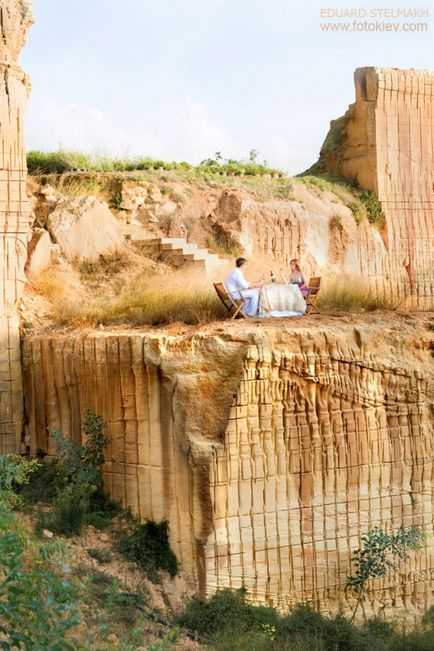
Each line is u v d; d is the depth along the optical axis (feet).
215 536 51.08
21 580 33.12
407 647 51.34
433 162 87.51
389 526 56.18
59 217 69.62
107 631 42.22
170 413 52.60
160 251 72.28
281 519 52.85
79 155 82.23
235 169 87.97
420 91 86.69
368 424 55.72
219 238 79.25
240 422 51.93
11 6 59.67
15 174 59.26
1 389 58.29
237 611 50.03
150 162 84.69
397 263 85.76
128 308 60.08
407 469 56.95
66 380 56.80
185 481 51.96
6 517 41.57
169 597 50.90
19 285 59.52
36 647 31.55
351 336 55.67
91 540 52.29
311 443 53.88
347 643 50.39
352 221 84.38
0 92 58.80
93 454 55.01
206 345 52.85
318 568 53.72
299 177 87.15
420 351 58.23
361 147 87.40
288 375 53.36
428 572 57.26
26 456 58.90
